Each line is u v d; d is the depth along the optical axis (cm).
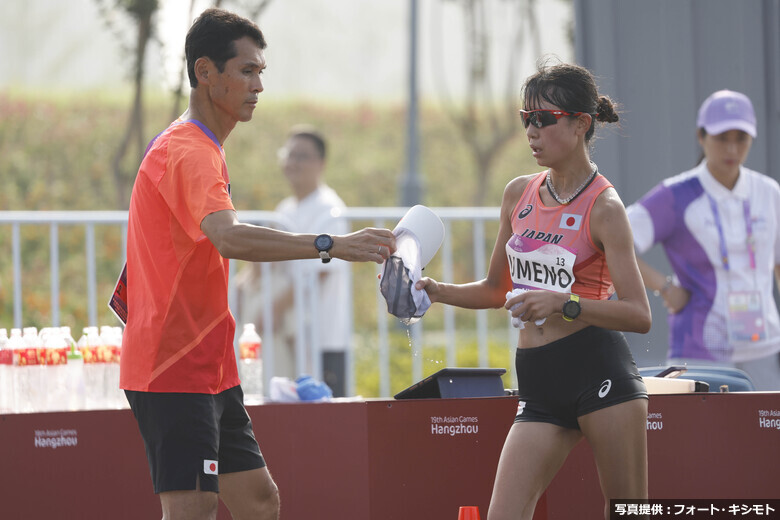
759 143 2384
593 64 2416
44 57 7281
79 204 6147
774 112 2383
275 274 2473
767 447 1656
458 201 7831
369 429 1681
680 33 2384
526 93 1333
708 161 2034
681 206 2027
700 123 2044
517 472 1300
